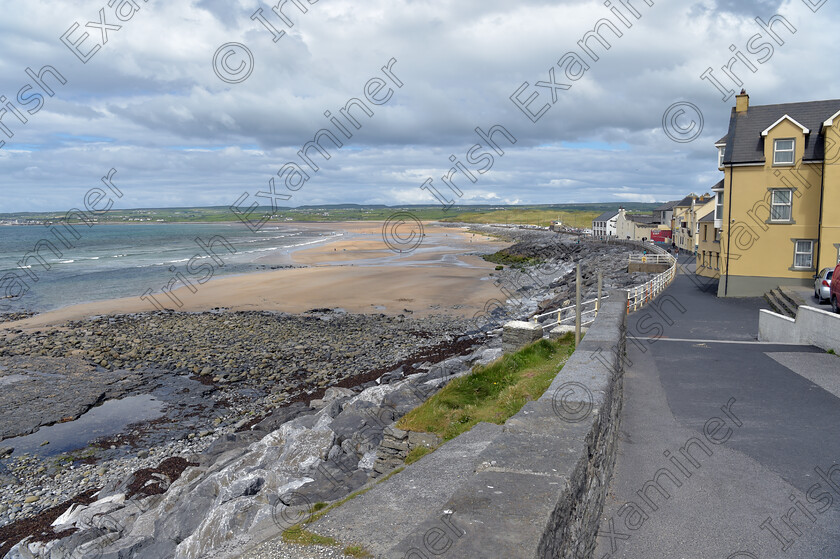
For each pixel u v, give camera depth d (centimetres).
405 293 4859
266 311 4072
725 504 660
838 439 845
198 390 2422
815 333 1513
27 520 1412
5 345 3053
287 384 2500
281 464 1238
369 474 1011
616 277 4281
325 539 410
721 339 1739
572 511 415
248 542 696
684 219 7269
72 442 1906
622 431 907
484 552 293
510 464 422
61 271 6391
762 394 1081
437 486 553
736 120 3078
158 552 1029
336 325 3612
